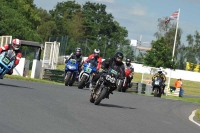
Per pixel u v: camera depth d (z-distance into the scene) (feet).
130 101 125.59
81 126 63.21
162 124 79.00
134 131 65.77
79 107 84.99
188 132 73.56
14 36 433.07
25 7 556.10
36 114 68.28
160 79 193.98
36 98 88.99
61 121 65.10
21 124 58.29
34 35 453.58
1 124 56.08
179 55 460.14
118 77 93.20
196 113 113.39
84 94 118.52
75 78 150.41
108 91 94.58
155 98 163.12
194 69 501.56
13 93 91.15
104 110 86.48
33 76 196.34
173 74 458.50
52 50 229.45
